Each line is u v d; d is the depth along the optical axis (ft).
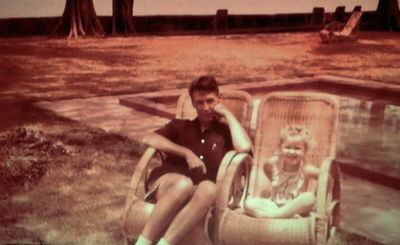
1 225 14.48
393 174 17.31
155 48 54.49
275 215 12.03
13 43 57.82
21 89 33.30
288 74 38.81
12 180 17.70
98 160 19.75
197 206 11.59
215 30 75.92
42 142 21.80
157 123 25.35
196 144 13.11
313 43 60.59
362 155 20.45
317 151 13.69
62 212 15.35
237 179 12.81
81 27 65.10
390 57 49.83
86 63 44.19
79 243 13.56
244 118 14.33
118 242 13.66
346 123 25.73
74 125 24.57
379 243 13.41
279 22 82.17
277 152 13.92
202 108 13.01
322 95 14.32
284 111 14.49
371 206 15.79
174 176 12.24
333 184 13.21
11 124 24.68
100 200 16.24
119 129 24.13
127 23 68.95
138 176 12.54
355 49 55.72
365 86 33.81
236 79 36.40
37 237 13.83
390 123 25.94
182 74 38.65
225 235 11.72
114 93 32.17
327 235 12.50
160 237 11.89
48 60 45.93
